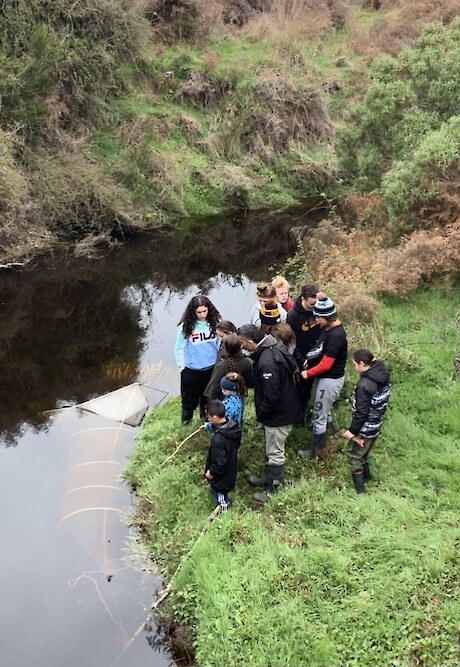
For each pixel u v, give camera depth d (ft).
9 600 16.83
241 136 54.49
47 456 22.44
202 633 15.19
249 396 23.35
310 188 53.67
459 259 29.19
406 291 29.19
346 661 13.80
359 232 36.52
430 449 19.49
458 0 68.23
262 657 14.01
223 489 18.21
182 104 54.49
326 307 17.99
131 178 46.14
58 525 19.08
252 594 15.39
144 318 34.50
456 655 13.67
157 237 45.27
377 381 16.89
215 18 62.44
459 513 17.10
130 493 20.33
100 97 49.44
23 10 44.19
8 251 39.78
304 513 17.61
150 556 18.01
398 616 14.44
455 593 14.76
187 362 21.22
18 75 41.78
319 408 19.19
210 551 16.83
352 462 17.94
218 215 49.42
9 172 39.75
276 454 18.38
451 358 23.86
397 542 16.19
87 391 27.22
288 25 65.98
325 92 59.72
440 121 36.11
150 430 22.99
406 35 67.21
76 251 41.68
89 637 15.85
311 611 14.89
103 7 48.67
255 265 41.27
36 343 31.76
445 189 31.37
